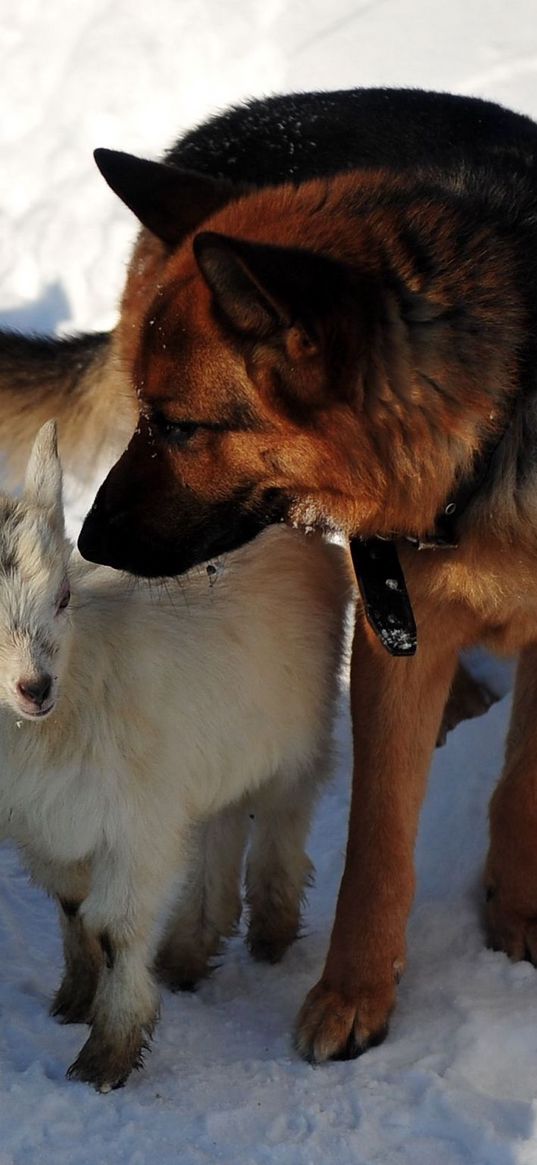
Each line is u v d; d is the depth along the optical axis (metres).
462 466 7.93
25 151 18.89
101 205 17.59
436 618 8.62
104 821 7.78
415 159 9.98
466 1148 7.13
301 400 7.52
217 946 9.37
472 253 7.89
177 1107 7.48
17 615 7.39
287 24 18.36
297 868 9.48
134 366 8.12
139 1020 7.84
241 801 9.25
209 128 12.00
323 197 8.17
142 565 8.21
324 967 8.97
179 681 8.16
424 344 7.66
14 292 17.31
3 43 20.47
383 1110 7.48
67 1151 7.06
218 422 7.75
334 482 7.86
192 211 9.02
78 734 7.72
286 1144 7.12
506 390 7.90
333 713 9.51
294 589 9.05
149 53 19.09
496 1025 8.20
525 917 9.32
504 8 17.42
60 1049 8.09
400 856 8.75
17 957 9.23
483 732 11.07
